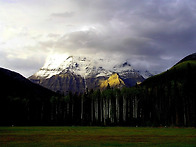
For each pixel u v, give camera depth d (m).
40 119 151.88
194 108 114.50
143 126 117.00
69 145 43.72
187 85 118.75
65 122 142.62
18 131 79.19
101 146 42.34
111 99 138.75
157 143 46.47
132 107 140.00
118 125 125.56
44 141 50.03
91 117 145.25
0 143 46.53
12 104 142.25
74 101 154.88
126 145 43.59
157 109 131.00
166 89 128.25
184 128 98.69
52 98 151.75
